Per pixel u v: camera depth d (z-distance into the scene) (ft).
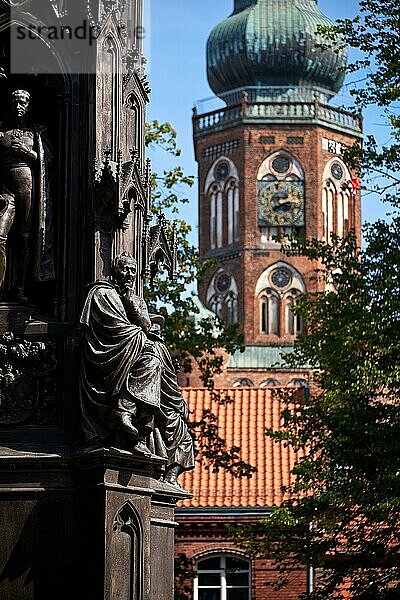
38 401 68.80
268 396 288.10
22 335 69.36
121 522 65.46
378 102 158.81
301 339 170.81
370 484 152.97
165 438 71.72
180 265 209.05
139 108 76.69
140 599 65.51
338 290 165.89
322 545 162.09
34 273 70.44
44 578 65.62
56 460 66.13
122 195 69.10
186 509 268.41
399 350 151.53
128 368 66.03
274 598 266.57
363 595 155.63
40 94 73.67
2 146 71.26
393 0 157.79
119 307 67.72
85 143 71.31
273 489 268.41
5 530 65.98
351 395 155.94
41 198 70.59
